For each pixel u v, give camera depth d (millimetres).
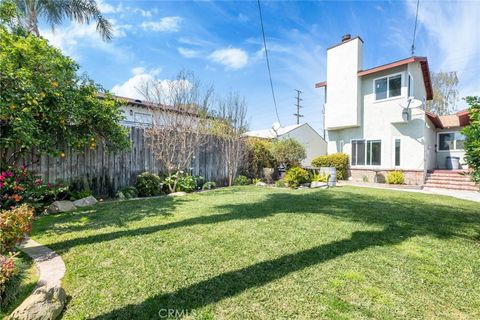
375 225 5262
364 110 15711
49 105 6312
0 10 6105
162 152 9758
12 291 2463
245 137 13328
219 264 3367
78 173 7824
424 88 16594
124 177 8961
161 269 3197
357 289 2844
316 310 2475
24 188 5820
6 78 5297
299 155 15156
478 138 4742
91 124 7449
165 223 5102
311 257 3619
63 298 2498
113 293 2676
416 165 13781
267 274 3121
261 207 6715
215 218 5512
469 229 5195
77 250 3703
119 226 4883
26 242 3990
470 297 2771
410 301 2666
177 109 10203
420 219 5879
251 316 2373
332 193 9664
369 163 15539
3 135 5785
